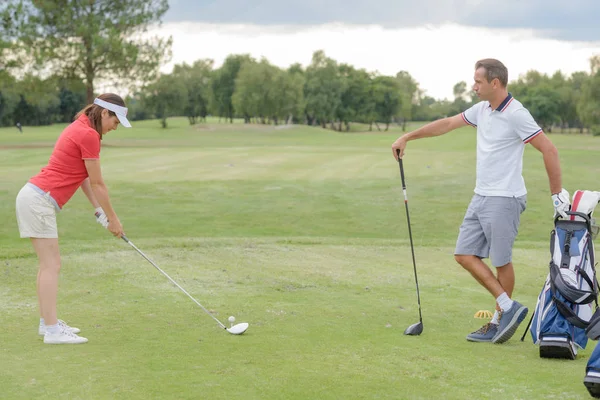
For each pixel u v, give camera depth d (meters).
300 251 8.52
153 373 3.73
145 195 15.73
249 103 95.38
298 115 108.44
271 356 4.11
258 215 14.08
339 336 4.65
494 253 4.81
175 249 8.38
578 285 4.30
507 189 4.77
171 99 100.56
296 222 13.53
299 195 16.11
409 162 22.64
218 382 3.59
